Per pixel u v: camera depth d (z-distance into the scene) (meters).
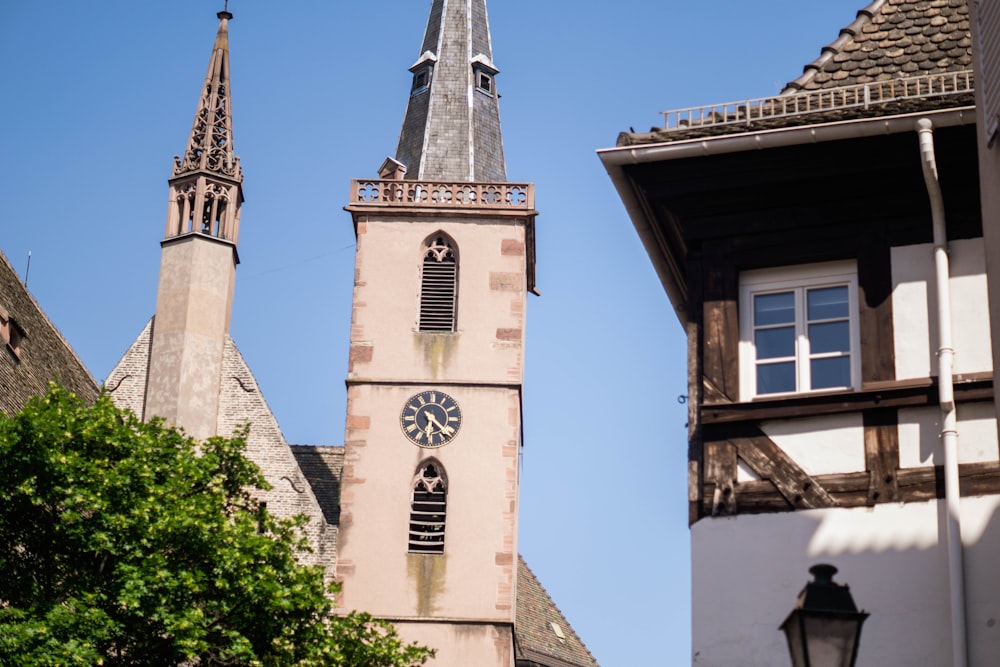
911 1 26.59
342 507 54.81
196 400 55.44
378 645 39.75
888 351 24.05
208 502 37.41
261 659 37.06
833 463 23.67
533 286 62.28
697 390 24.66
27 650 32.53
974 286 24.00
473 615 53.62
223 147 59.41
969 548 22.72
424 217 58.38
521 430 58.56
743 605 23.42
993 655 22.20
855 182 24.92
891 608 22.86
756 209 25.33
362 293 57.47
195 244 57.50
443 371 56.47
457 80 65.88
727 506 23.86
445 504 54.97
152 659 35.28
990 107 22.14
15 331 49.12
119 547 35.75
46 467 35.31
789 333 24.77
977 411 23.34
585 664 66.31
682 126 25.48
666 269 27.23
